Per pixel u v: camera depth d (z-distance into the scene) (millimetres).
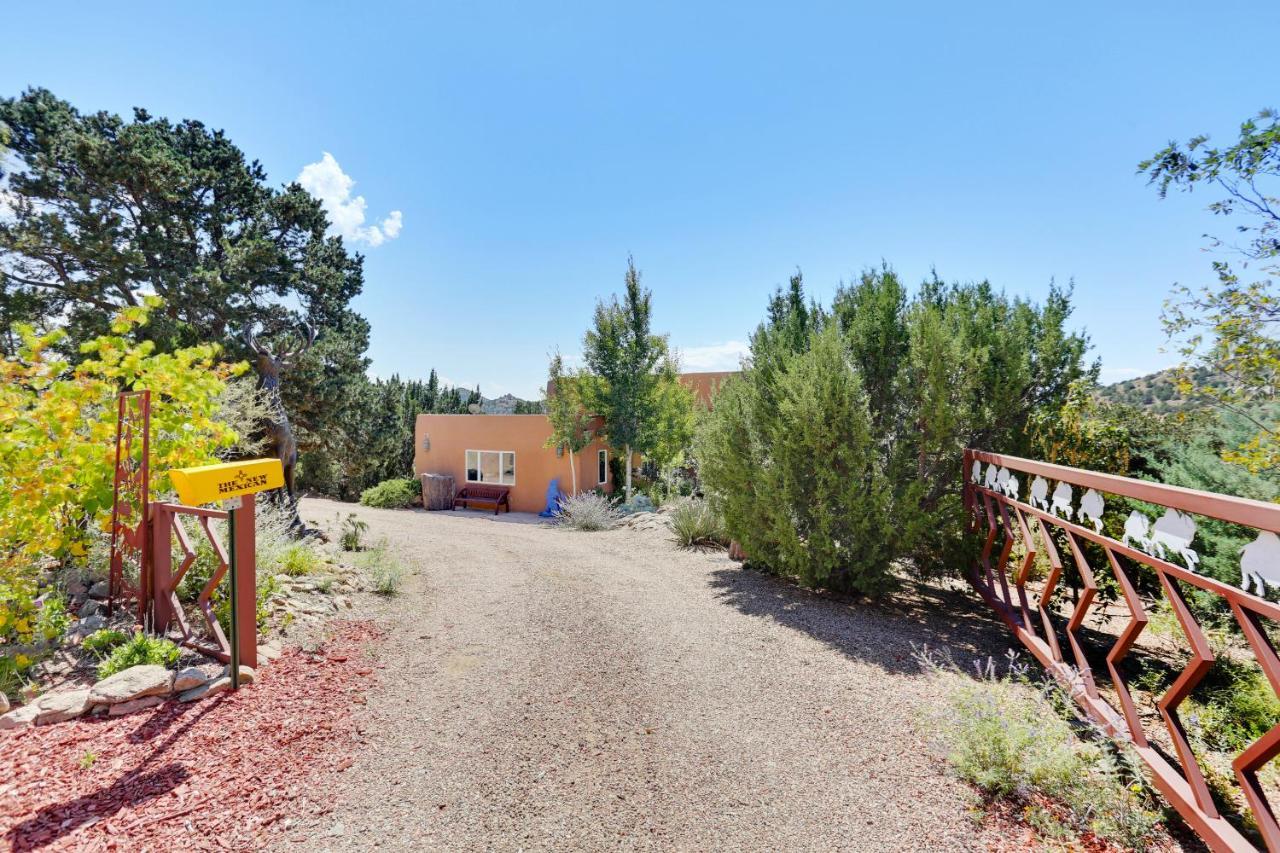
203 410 4633
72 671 3457
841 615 5449
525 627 5043
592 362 16594
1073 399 5941
